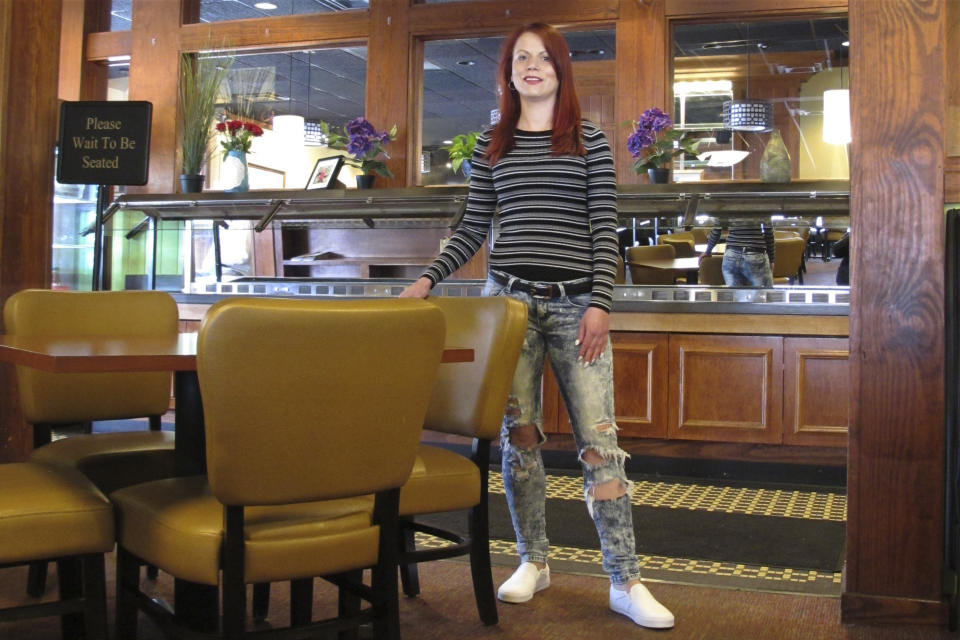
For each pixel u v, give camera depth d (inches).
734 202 183.8
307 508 71.2
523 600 103.4
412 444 69.6
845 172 210.8
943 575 96.9
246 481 62.6
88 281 243.9
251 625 95.5
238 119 226.8
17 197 125.4
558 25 217.0
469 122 317.4
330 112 338.6
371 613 71.4
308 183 223.9
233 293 219.3
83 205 244.8
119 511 74.2
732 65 215.5
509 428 103.1
